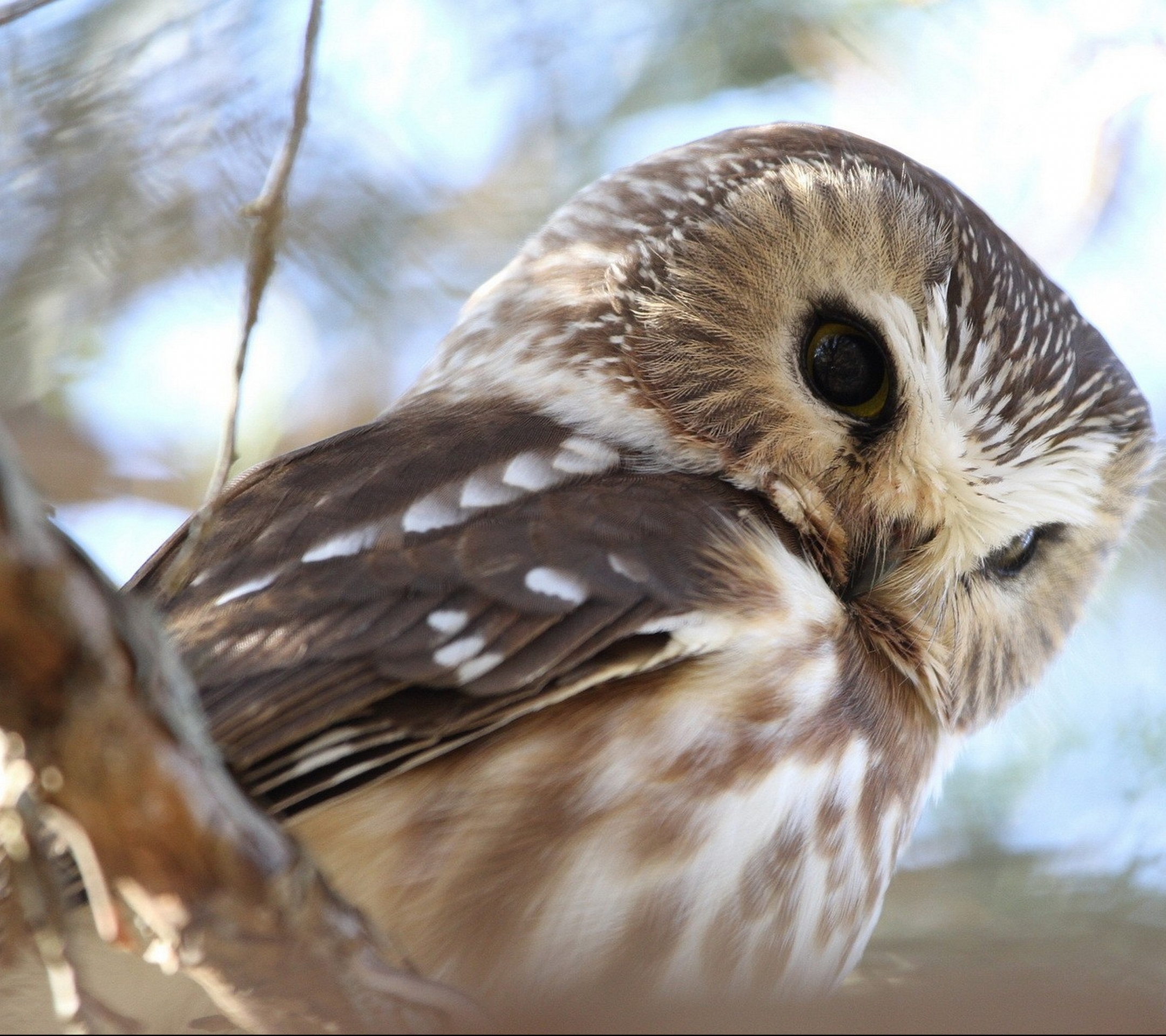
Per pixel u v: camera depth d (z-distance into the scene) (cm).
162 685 430
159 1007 579
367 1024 488
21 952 555
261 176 934
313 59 518
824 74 1023
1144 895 826
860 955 698
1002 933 770
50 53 908
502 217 1055
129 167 919
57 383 998
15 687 409
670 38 1030
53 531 404
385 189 1033
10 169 910
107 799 430
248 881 448
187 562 521
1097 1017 558
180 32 914
